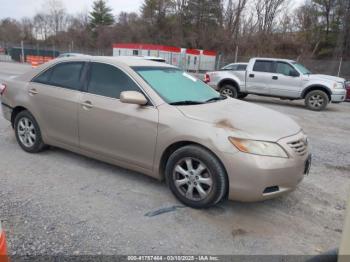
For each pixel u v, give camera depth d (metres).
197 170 3.44
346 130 8.29
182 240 2.97
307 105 11.82
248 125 3.41
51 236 2.91
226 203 3.71
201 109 3.74
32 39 74.31
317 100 11.65
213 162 3.29
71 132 4.45
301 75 11.80
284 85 12.12
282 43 41.56
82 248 2.78
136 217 3.31
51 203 3.50
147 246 2.86
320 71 27.14
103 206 3.50
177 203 3.64
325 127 8.56
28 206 3.41
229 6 48.28
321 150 6.14
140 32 58.28
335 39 40.00
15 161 4.69
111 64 4.23
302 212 3.61
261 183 3.14
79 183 4.04
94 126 4.15
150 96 3.81
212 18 51.22
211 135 3.30
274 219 3.43
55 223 3.12
